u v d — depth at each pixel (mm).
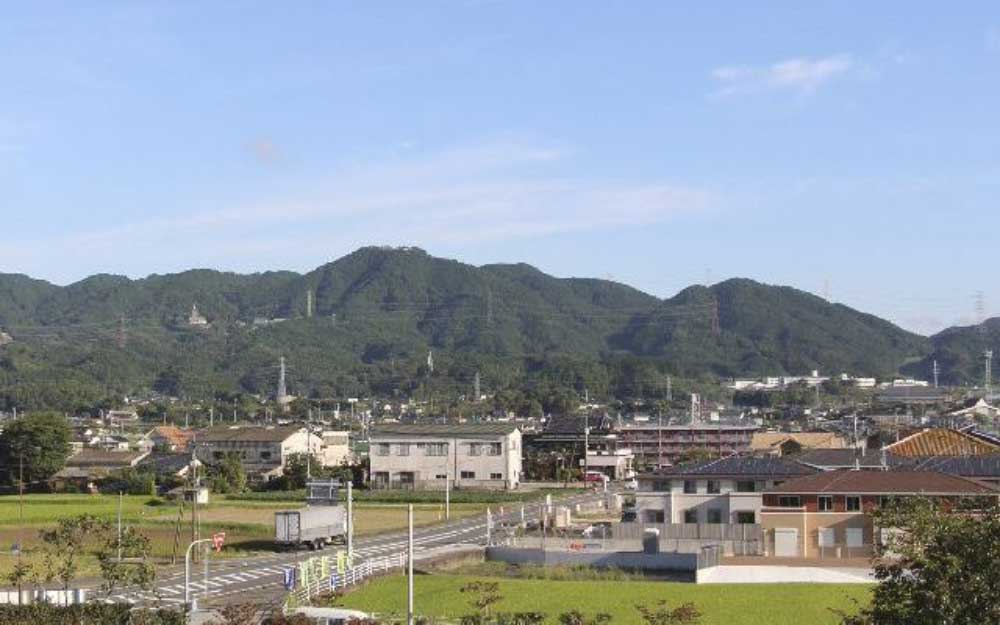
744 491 86750
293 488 153500
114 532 87688
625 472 181875
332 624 50438
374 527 105125
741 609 56719
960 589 27109
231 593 65250
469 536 95438
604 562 78062
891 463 91875
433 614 55500
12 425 151500
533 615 46219
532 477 174750
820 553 77500
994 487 78062
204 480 138375
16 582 59906
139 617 47062
